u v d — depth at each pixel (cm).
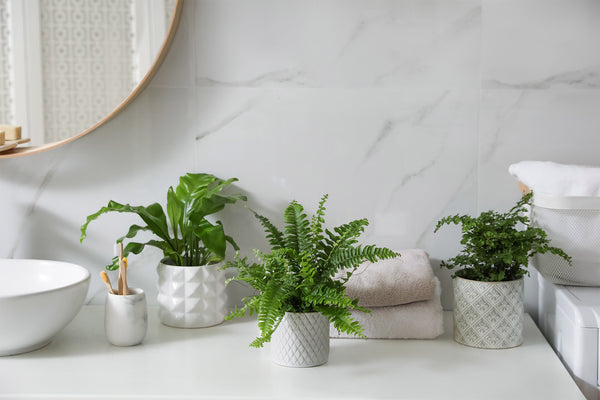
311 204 143
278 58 140
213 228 133
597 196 116
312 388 104
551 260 120
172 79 142
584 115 137
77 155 145
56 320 118
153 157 145
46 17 140
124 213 147
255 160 143
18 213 148
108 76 141
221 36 140
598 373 108
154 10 139
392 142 140
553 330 125
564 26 135
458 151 139
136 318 123
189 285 132
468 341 123
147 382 107
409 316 126
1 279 137
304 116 141
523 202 123
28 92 142
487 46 136
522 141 138
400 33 137
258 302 113
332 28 138
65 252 149
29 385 106
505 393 102
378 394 102
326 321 115
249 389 104
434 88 138
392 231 142
